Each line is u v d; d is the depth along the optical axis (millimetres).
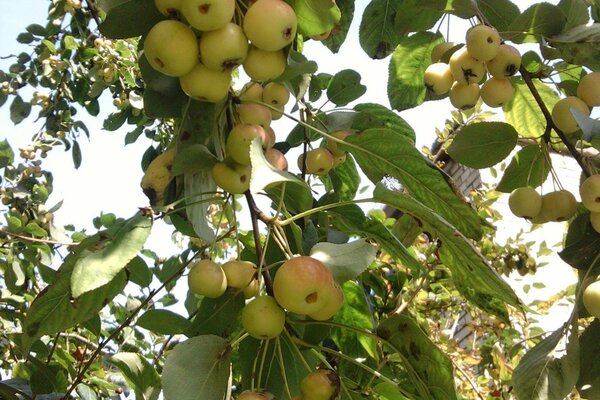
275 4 365
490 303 478
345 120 558
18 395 488
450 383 374
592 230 503
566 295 1050
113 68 968
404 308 644
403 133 569
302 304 343
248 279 393
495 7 531
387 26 597
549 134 528
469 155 532
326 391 350
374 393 444
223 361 355
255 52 375
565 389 453
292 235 431
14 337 547
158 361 719
